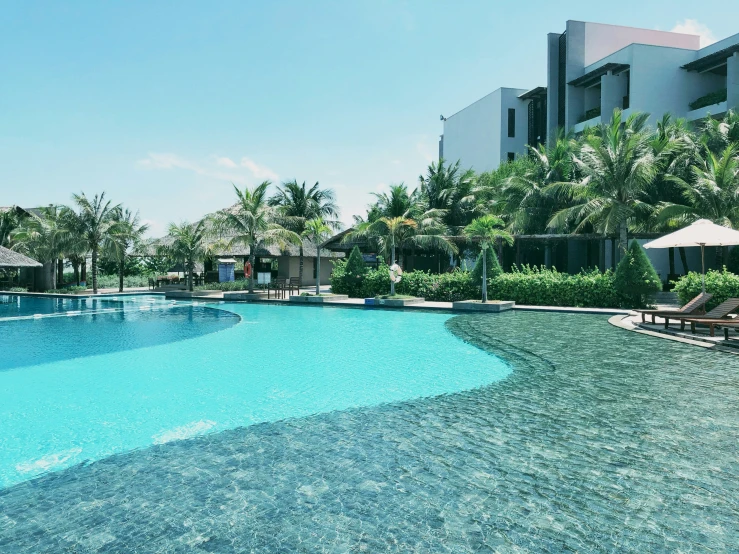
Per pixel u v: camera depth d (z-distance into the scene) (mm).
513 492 4027
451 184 35250
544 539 3332
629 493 3979
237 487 4234
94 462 4922
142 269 43031
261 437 5547
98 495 4164
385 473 4453
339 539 3371
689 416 5934
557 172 29844
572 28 36812
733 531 3400
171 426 6035
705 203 22719
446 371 8938
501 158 42781
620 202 22672
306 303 23766
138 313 20297
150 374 8930
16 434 5828
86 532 3557
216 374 8906
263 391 7680
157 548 3316
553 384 7688
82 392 7707
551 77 38469
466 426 5762
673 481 4180
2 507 3982
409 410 6504
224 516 3732
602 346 11039
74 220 29078
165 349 11539
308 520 3637
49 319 18141
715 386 7383
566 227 28984
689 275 15547
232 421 6195
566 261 33594
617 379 7918
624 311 17797
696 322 12023
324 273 40656
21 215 38438
